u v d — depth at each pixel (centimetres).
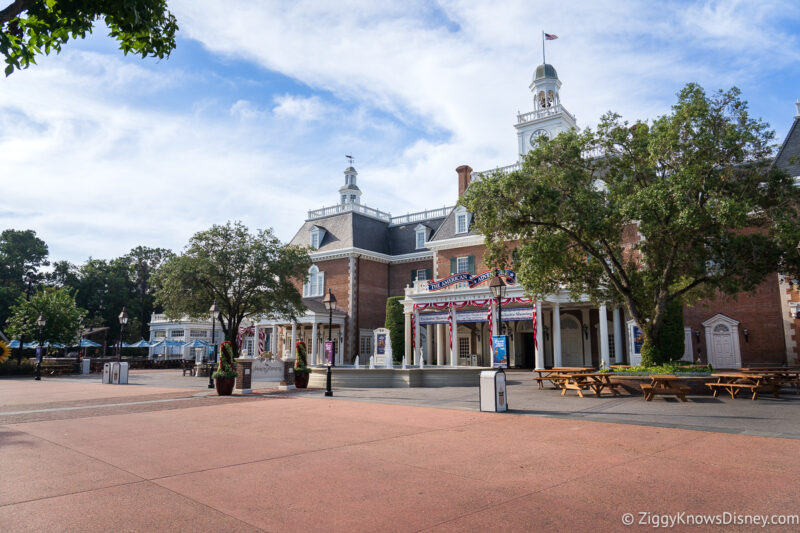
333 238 4938
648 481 657
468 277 3450
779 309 2716
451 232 4238
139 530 495
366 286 4775
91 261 7344
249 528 502
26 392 2148
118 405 1598
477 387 2241
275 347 4709
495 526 504
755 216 1834
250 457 817
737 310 2831
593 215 1752
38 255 6750
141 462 786
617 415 1266
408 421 1197
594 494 605
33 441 971
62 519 526
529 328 3875
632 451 838
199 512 551
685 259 1919
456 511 550
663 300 1923
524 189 1805
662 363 1931
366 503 580
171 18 934
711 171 1694
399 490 630
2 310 5784
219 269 3222
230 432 1059
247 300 3291
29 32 834
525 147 4591
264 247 3322
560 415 1276
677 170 1741
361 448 883
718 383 1647
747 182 1695
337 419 1238
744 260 1761
